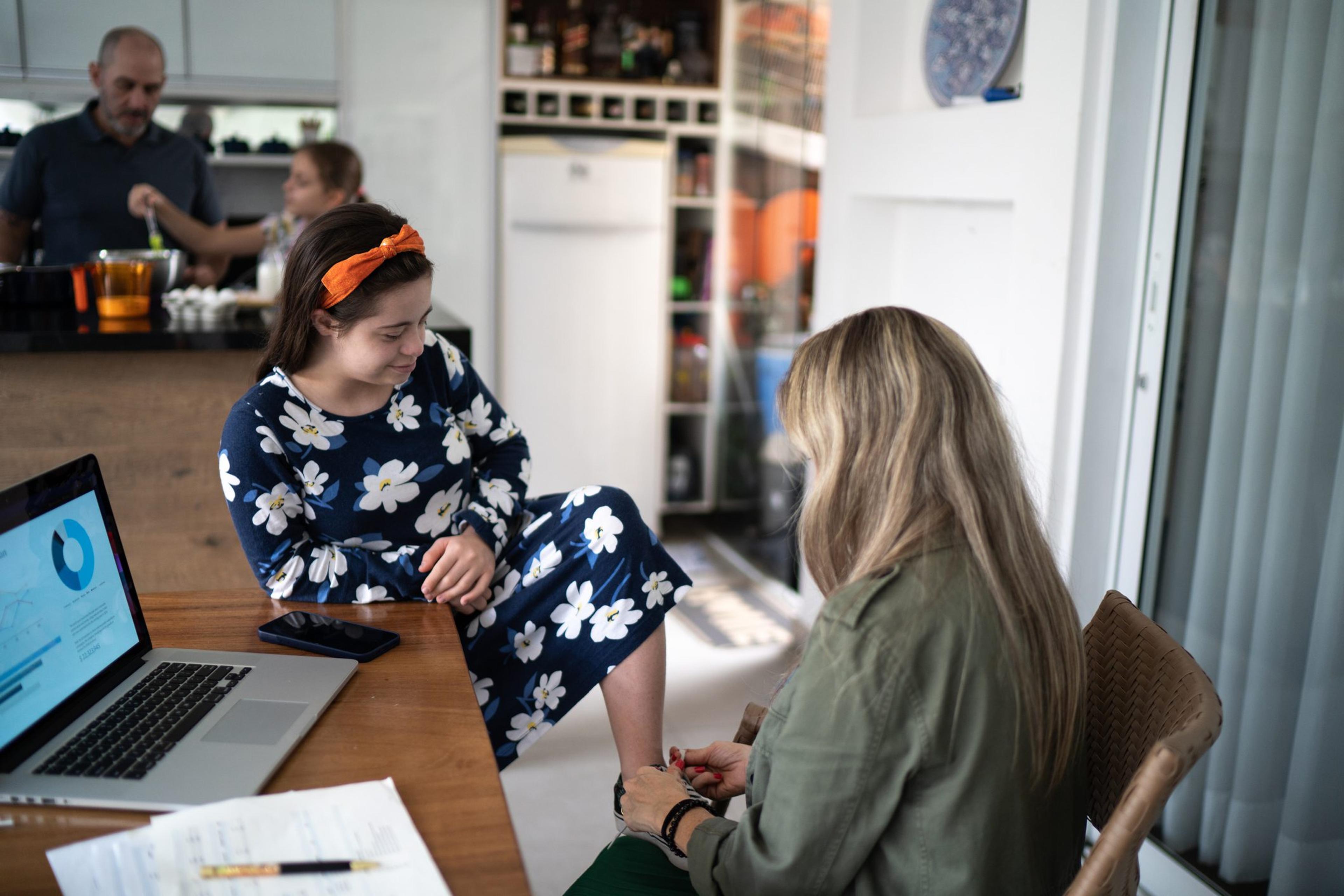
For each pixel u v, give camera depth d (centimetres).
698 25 407
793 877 98
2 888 81
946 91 255
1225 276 184
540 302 401
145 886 81
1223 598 187
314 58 381
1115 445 213
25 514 104
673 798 119
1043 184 213
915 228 291
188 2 370
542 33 400
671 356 429
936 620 95
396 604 141
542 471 414
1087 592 218
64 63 365
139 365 241
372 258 131
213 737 101
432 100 390
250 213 428
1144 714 111
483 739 104
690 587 158
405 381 147
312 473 144
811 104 331
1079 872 93
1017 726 96
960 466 99
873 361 103
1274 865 176
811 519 106
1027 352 221
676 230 430
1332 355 162
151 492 249
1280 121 171
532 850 215
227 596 141
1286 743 173
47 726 101
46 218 351
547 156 389
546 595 155
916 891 97
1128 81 199
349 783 96
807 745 96
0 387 234
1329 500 164
